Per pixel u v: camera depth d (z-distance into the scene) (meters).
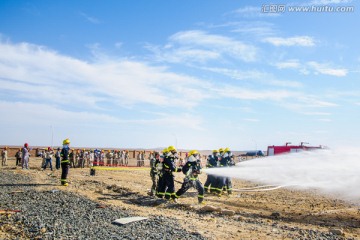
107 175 23.14
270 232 8.67
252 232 8.56
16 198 11.41
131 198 12.96
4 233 7.37
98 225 8.23
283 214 11.82
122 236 7.33
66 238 7.09
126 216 9.30
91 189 14.67
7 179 17.05
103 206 10.50
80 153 30.38
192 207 11.58
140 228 8.10
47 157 25.28
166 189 13.34
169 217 9.58
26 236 7.24
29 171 22.64
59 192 12.77
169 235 7.60
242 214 11.36
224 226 9.09
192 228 8.48
